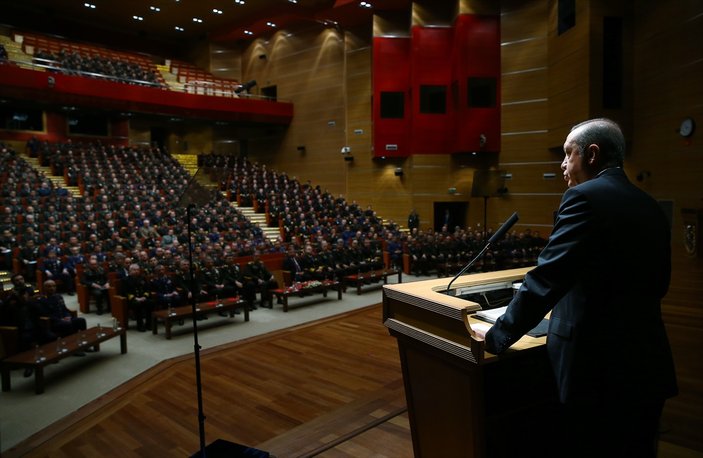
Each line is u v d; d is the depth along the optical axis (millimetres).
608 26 13031
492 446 1730
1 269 10633
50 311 6523
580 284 1362
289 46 22109
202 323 8172
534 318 1360
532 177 16234
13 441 3992
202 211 14711
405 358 1972
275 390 4875
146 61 22859
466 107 16781
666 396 1358
